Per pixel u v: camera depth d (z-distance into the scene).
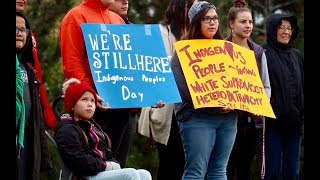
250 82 22.11
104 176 19.34
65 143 19.34
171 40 22.94
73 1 36.78
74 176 19.47
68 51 20.92
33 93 19.83
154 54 21.39
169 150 23.06
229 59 21.91
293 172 23.94
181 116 21.38
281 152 23.72
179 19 22.88
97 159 19.42
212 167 21.66
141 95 20.94
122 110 21.33
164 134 22.84
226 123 21.50
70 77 20.89
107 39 20.97
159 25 21.69
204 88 21.31
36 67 21.02
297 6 41.38
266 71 23.36
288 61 24.03
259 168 27.30
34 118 19.70
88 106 19.80
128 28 21.27
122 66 20.95
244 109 21.62
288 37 24.02
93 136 19.83
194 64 21.52
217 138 21.53
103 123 21.23
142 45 21.31
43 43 36.50
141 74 21.09
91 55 20.72
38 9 36.75
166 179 23.17
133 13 38.94
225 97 21.41
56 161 33.12
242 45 23.33
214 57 21.75
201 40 21.77
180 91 21.39
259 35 41.47
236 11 23.27
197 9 21.83
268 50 24.05
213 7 21.84
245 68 22.17
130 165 38.59
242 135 23.19
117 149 21.45
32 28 36.38
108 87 20.69
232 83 21.72
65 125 19.53
